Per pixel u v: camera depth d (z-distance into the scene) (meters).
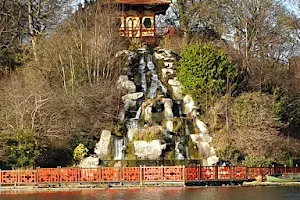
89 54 55.12
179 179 38.38
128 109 52.12
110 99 51.16
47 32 58.97
